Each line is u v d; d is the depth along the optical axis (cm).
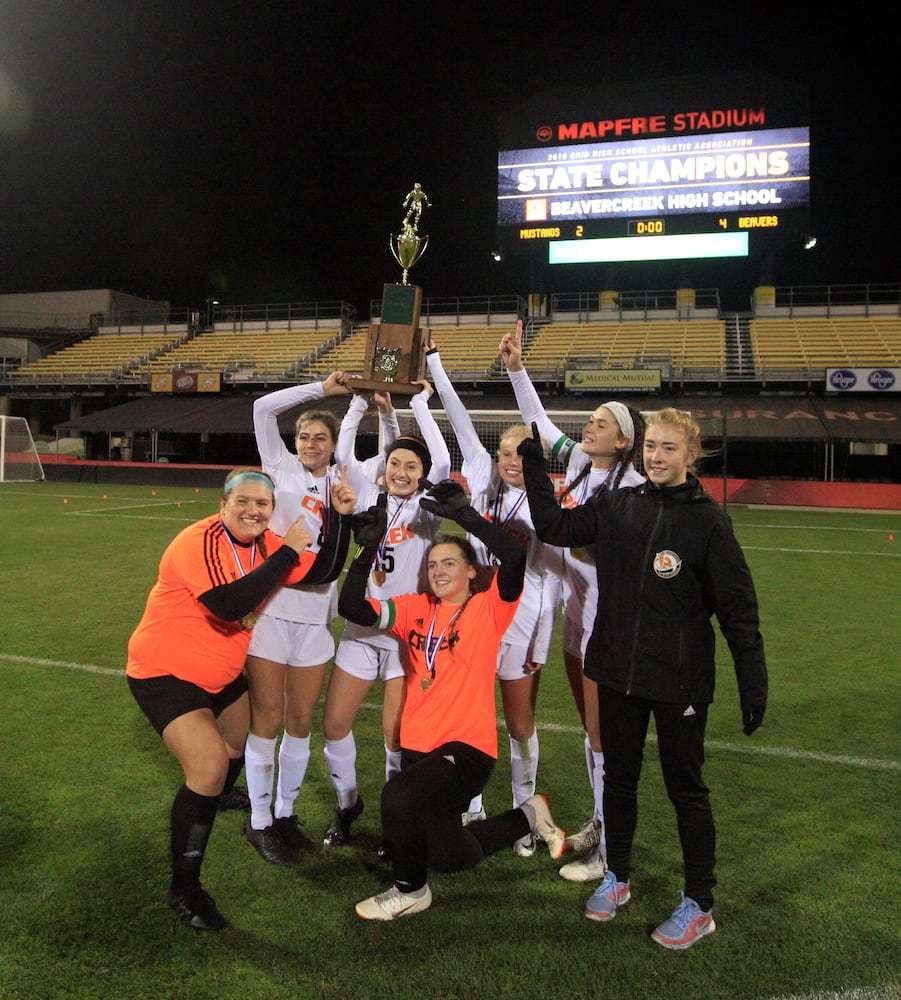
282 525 302
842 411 2145
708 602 244
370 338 326
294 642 297
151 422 2567
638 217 2486
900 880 280
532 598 316
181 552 253
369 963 232
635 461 301
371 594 319
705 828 243
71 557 1022
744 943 243
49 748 392
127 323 3456
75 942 240
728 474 2506
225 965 230
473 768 260
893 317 2517
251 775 296
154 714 251
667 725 243
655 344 2519
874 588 889
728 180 2403
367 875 284
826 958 236
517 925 253
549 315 2770
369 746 414
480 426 1677
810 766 387
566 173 2544
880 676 544
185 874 245
